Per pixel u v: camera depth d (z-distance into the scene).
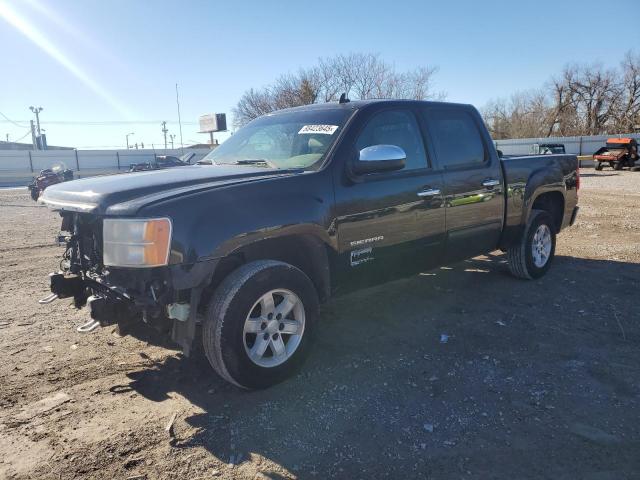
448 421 3.08
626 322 4.64
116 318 3.41
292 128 4.38
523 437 2.91
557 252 7.65
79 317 5.02
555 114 61.25
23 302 5.54
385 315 4.91
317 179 3.67
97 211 3.17
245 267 3.33
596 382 3.54
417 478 2.58
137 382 3.63
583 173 28.66
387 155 3.75
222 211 3.18
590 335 4.36
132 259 2.98
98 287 3.54
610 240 8.52
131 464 2.70
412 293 5.58
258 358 3.37
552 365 3.80
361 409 3.22
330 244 3.72
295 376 3.66
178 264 3.03
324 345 4.21
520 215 5.59
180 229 3.03
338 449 2.82
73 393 3.47
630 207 12.83
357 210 3.87
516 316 4.82
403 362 3.88
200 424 3.07
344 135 3.95
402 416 3.14
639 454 2.75
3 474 2.62
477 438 2.91
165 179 3.49
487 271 6.45
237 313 3.20
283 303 3.52
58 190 3.74
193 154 6.33
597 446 2.82
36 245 9.20
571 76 59.75
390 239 4.16
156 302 3.11
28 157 50.78
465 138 5.02
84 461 2.72
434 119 4.74
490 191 5.12
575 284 5.86
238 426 3.04
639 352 4.01
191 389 3.52
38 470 2.65
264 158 4.24
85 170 50.25
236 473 2.62
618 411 3.17
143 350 4.18
